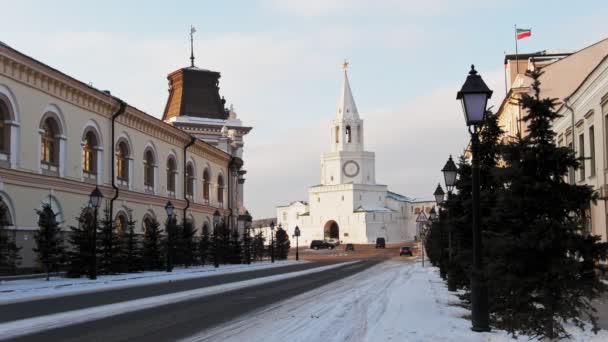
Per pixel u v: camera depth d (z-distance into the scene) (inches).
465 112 472.7
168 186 1876.2
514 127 1579.7
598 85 1008.9
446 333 455.2
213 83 2802.7
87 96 1350.9
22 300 750.5
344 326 512.4
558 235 421.1
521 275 437.7
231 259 2206.0
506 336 440.5
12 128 1105.4
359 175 5570.9
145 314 593.9
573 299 429.7
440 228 987.3
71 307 657.6
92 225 1230.9
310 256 3361.2
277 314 599.8
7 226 1085.8
